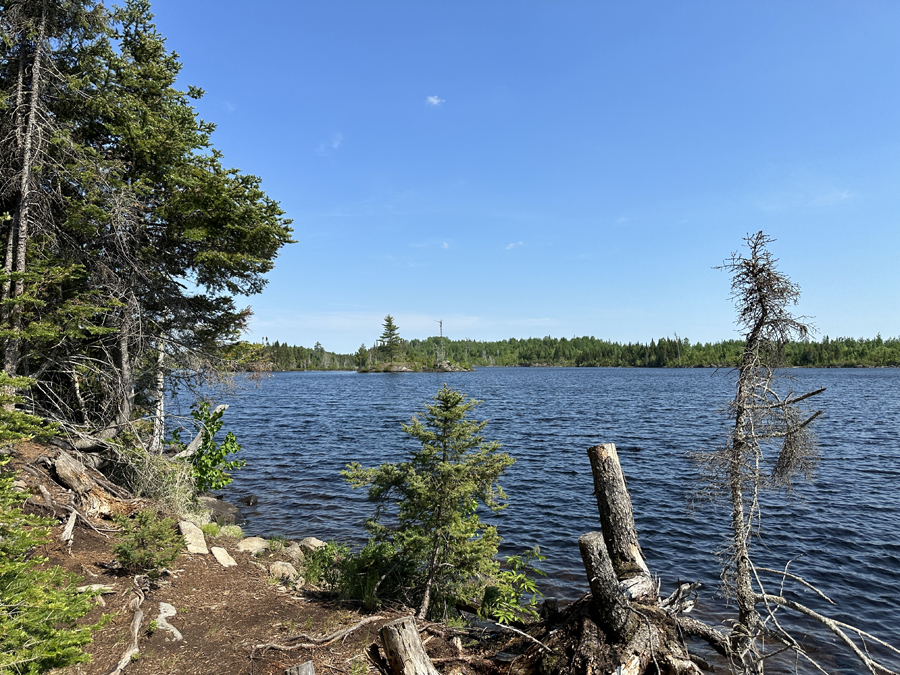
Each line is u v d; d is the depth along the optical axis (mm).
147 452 11375
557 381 97688
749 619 5309
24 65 10234
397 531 7531
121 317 11648
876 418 34438
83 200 10711
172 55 13727
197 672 5164
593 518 13680
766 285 5438
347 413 42250
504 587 7355
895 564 10445
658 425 32656
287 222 12938
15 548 4602
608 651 4531
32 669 4027
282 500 15492
